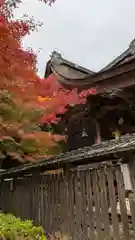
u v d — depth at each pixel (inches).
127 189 138.6
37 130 247.4
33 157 268.5
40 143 246.5
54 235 211.2
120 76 248.4
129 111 297.9
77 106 335.0
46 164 219.8
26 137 224.2
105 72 257.4
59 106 211.8
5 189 346.3
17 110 195.2
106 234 153.0
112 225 148.1
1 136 215.9
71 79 301.6
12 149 257.4
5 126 205.3
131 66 228.4
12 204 313.9
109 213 153.8
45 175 241.4
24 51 166.6
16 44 157.2
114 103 305.0
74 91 222.4
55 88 202.2
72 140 393.1
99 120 346.0
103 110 325.1
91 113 338.6
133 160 136.3
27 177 282.7
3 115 197.6
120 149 137.1
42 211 237.6
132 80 242.1
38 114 207.2
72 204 192.1
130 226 136.9
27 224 186.2
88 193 174.7
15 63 162.2
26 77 174.9
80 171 186.7
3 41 150.4
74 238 184.5
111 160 159.0
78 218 182.5
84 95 241.1
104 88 273.1
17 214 290.8
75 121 379.2
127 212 139.0
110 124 343.6
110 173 154.6
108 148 153.6
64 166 204.1
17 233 166.2
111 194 151.9
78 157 175.5
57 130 385.4
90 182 173.9
